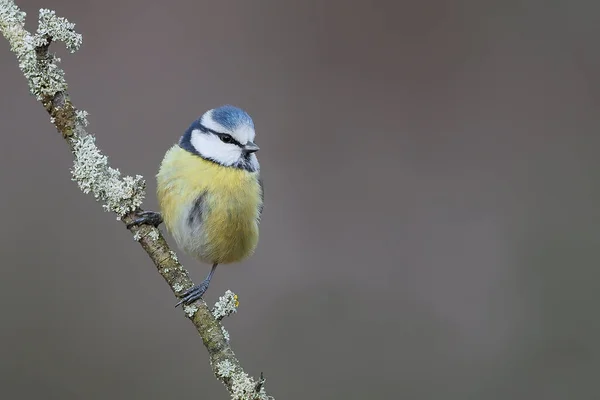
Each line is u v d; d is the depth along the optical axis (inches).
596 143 487.2
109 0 480.7
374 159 477.1
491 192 472.1
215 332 250.1
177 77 470.3
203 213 325.7
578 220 461.4
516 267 444.8
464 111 496.7
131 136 444.8
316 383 407.8
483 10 525.7
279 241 448.8
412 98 494.0
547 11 525.7
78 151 265.3
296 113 480.7
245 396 240.7
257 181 343.9
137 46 470.6
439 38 516.7
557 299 445.4
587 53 513.0
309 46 500.7
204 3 495.8
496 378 418.3
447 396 410.9
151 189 428.5
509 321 437.7
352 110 488.4
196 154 326.3
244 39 489.4
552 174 479.8
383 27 513.0
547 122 497.4
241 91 477.4
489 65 511.2
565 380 423.5
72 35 262.2
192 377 398.9
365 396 404.2
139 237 261.3
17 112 441.1
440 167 479.8
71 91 450.9
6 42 452.8
